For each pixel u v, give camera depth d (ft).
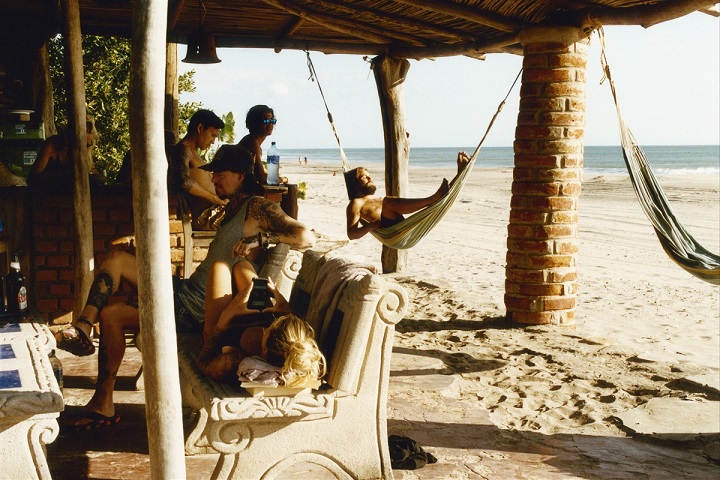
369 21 26.81
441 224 67.67
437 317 25.90
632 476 12.38
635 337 26.55
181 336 12.92
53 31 25.96
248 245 11.37
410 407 15.55
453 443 13.52
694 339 26.35
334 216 74.28
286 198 22.54
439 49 29.37
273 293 11.52
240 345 10.95
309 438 10.17
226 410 9.61
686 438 14.24
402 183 34.78
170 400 8.85
